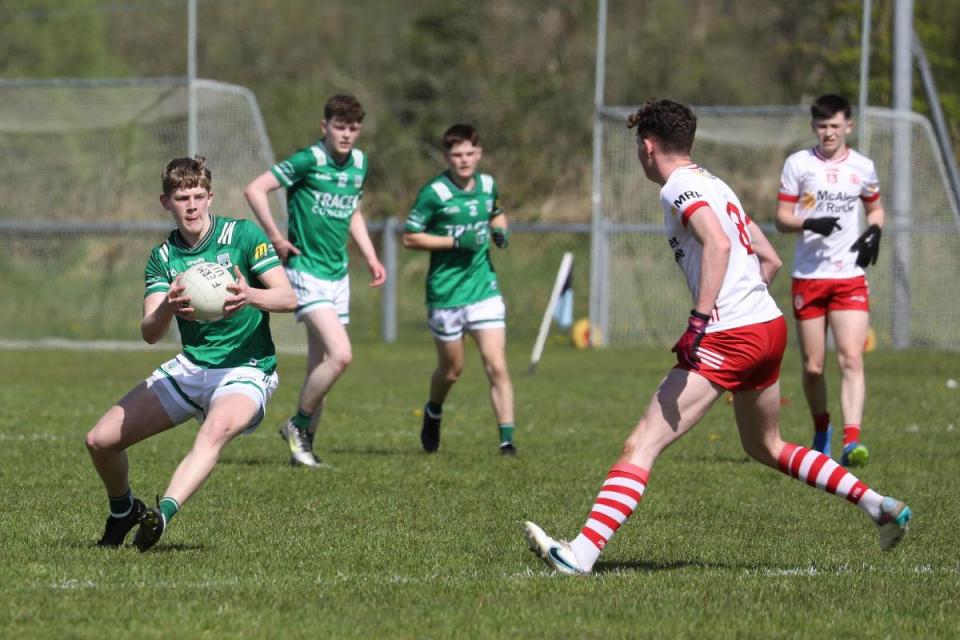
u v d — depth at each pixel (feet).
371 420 131.44
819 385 106.01
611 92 318.65
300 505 82.84
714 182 63.41
